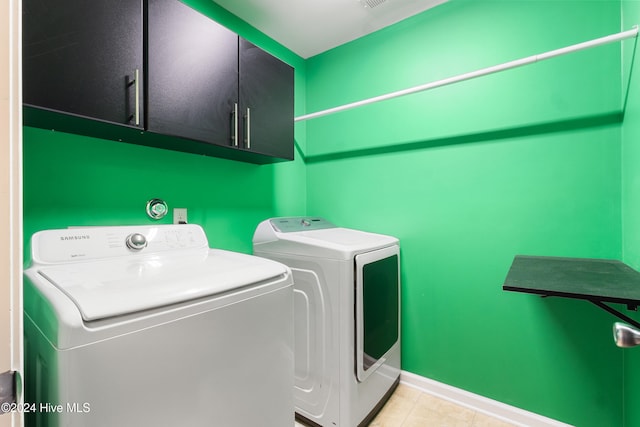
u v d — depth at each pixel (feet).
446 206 6.06
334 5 6.11
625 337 2.42
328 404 4.90
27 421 2.42
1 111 1.56
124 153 4.64
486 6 5.57
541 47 5.06
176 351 2.38
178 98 4.01
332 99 7.82
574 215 4.83
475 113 5.70
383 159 6.92
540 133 5.08
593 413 4.72
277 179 7.48
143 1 3.66
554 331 5.01
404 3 6.06
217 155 5.76
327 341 4.92
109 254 3.59
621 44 4.42
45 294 2.24
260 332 3.10
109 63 3.34
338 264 4.76
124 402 2.08
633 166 4.03
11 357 1.57
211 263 3.61
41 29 2.84
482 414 5.59
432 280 6.25
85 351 1.93
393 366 6.11
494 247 5.55
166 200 5.19
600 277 3.48
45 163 3.87
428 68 6.25
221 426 2.69
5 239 1.56
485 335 5.66
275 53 7.41
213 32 4.49
